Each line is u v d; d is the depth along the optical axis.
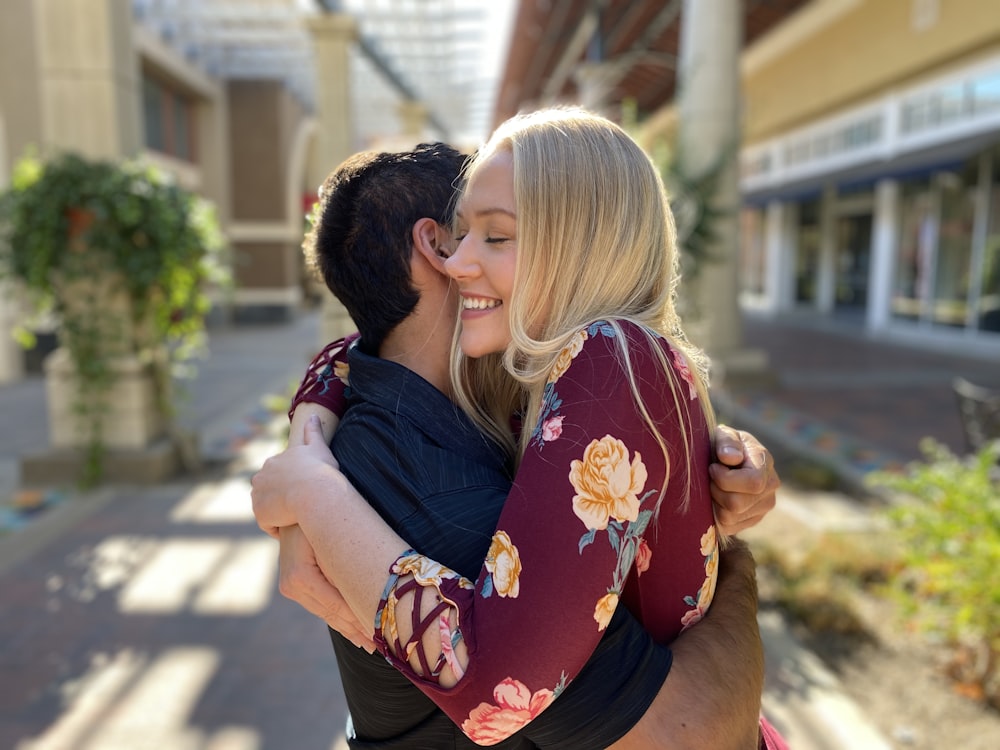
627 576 0.89
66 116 5.13
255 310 17.73
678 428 0.83
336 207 1.01
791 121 16.11
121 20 5.28
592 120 0.90
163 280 5.22
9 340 10.31
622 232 0.86
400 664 0.78
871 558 3.88
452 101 17.03
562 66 16.69
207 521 4.73
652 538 0.87
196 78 15.08
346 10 9.06
